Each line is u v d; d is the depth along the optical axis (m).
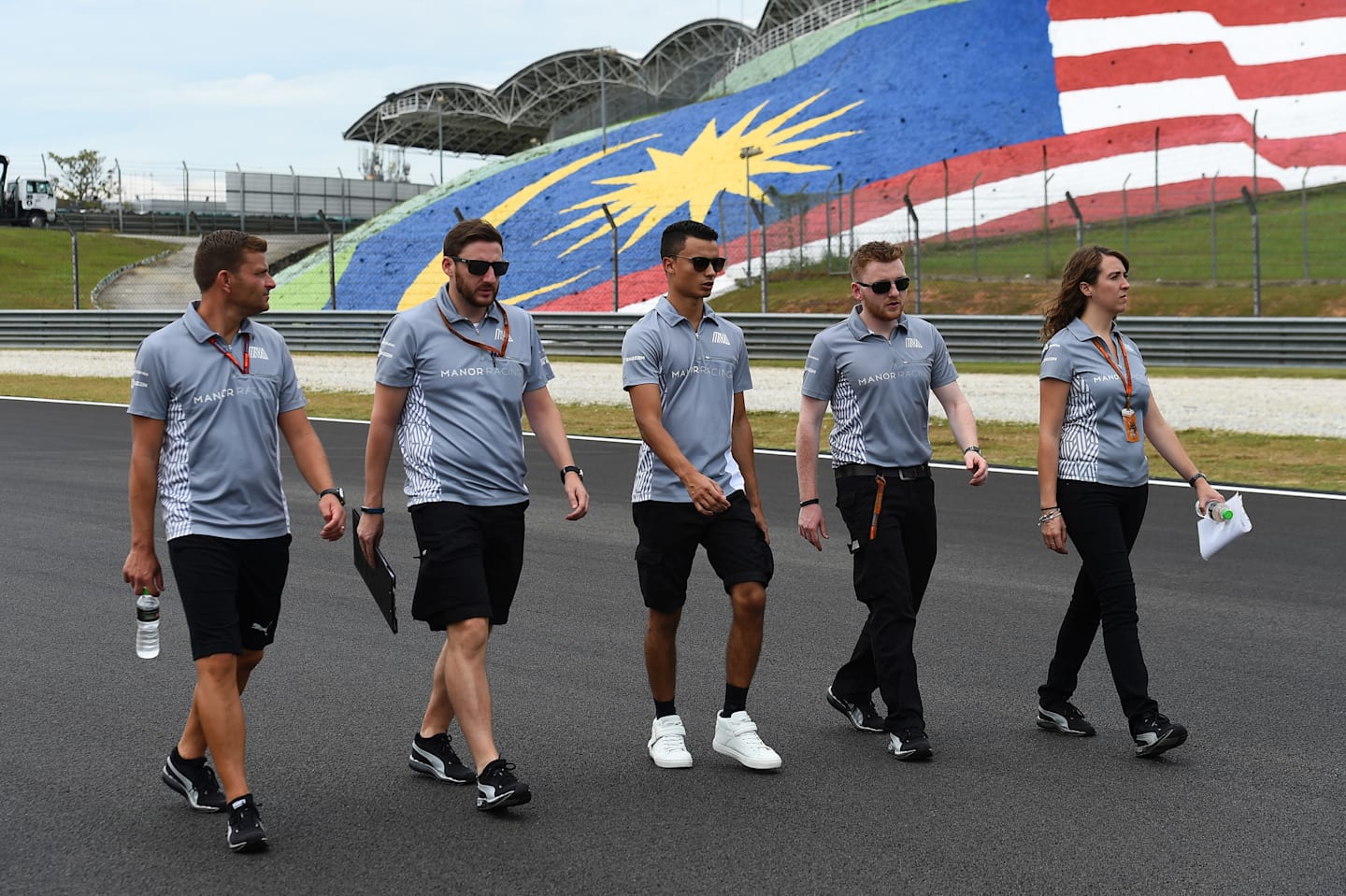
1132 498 4.69
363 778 4.30
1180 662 5.71
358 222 69.81
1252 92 47.75
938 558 8.10
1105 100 48.41
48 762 4.44
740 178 46.06
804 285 34.06
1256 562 7.93
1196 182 41.53
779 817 3.90
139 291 43.84
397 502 10.47
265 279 3.92
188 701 5.19
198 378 3.83
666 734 4.46
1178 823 3.83
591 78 71.25
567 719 4.95
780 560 8.12
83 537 8.74
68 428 15.65
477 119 78.50
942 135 47.47
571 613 6.68
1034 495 10.59
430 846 3.67
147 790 4.18
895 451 4.69
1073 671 4.75
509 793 3.84
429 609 4.12
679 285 4.45
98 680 5.47
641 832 3.78
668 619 4.43
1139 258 34.09
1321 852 3.61
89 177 94.69
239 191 69.94
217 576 3.79
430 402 4.18
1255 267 21.17
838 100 51.69
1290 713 4.98
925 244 38.22
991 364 20.08
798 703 5.21
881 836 3.73
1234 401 15.97
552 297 39.12
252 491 3.88
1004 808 3.97
